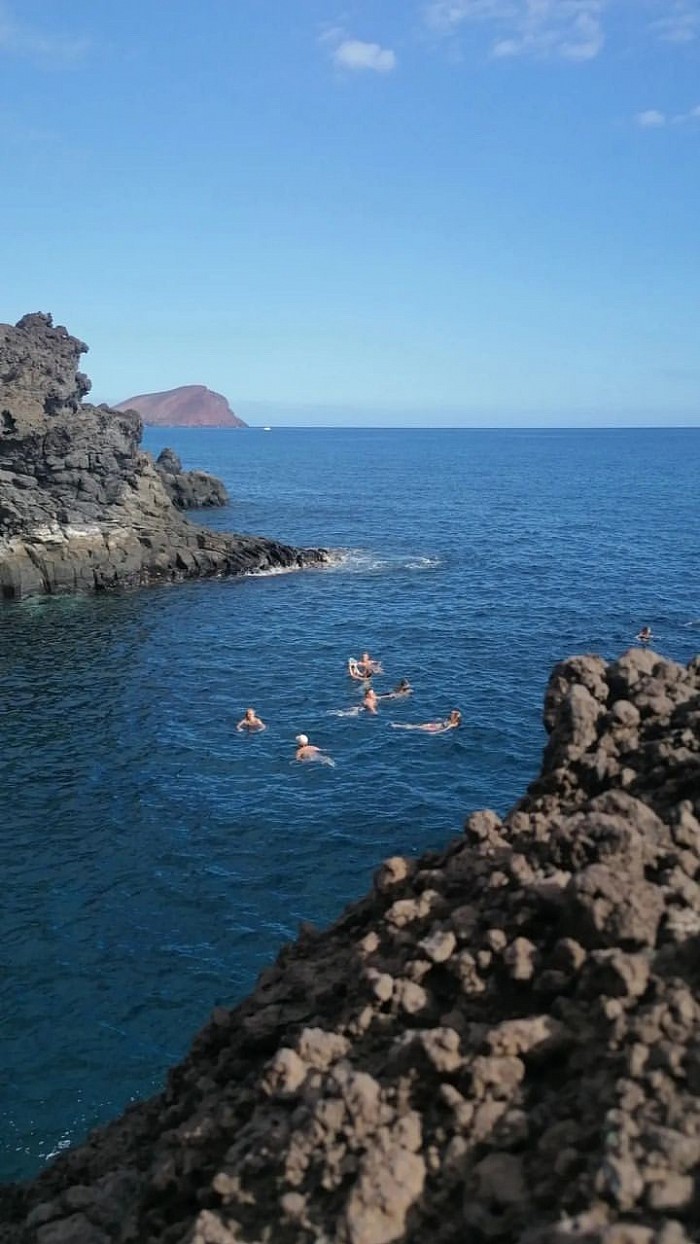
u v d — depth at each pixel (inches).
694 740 383.2
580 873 296.5
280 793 1160.2
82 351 3127.5
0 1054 705.0
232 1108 306.0
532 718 1416.1
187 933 863.1
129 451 2664.9
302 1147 259.6
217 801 1141.1
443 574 2628.0
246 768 1245.7
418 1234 237.0
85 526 2476.6
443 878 368.5
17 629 2058.3
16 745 1344.7
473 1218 231.6
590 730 407.2
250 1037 347.6
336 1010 341.1
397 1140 253.0
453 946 316.5
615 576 2551.7
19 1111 648.4
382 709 1471.5
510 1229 228.2
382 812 1098.7
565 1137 241.4
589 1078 253.6
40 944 845.8
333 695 1552.7
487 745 1306.6
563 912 299.4
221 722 1433.3
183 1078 376.8
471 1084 261.4
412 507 4409.5
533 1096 262.1
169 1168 302.5
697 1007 255.0
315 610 2198.6
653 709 411.8
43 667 1755.7
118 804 1137.4
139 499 2679.6
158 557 2566.4
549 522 3804.1
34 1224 334.0
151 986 786.2
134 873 970.7
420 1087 270.1
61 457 2456.9
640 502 4635.8
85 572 2449.6
